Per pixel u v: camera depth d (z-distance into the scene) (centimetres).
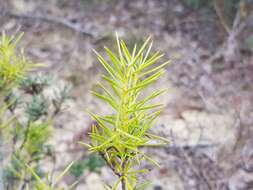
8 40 117
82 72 489
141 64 79
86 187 300
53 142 331
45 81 143
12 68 117
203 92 452
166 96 439
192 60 525
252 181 314
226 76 485
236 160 269
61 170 268
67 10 668
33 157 151
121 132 76
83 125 374
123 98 77
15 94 146
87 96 439
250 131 275
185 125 388
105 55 528
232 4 557
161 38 580
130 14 656
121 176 82
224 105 419
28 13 607
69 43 561
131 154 83
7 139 139
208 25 604
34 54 531
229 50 521
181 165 301
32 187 142
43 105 142
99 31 600
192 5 660
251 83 464
